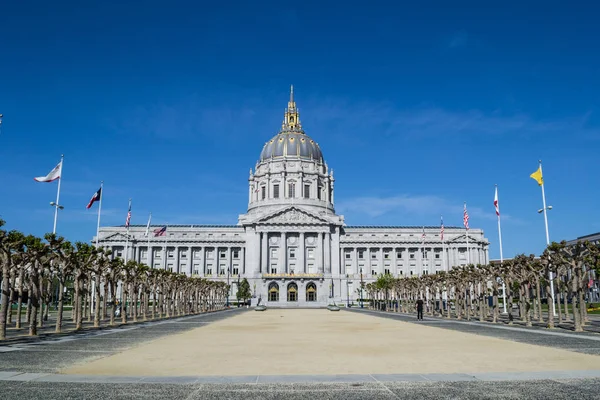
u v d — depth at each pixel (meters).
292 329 46.47
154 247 166.25
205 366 21.91
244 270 166.12
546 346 29.59
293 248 163.50
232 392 16.11
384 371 20.39
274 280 156.00
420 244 168.38
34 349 28.55
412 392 16.03
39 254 45.31
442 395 15.53
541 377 18.52
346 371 20.45
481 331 43.00
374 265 168.00
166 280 83.50
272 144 193.88
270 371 20.50
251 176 192.25
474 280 70.44
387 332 42.22
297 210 163.25
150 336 38.47
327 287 156.62
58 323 43.19
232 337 37.41
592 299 109.38
